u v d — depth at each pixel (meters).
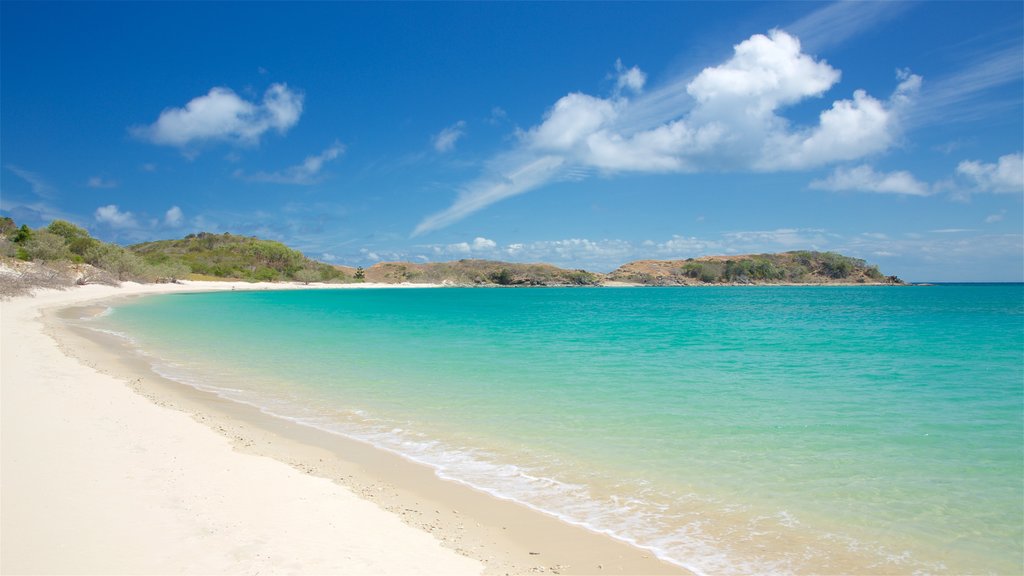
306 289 146.12
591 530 7.09
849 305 77.56
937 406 13.93
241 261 159.12
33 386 13.59
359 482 8.56
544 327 39.03
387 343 27.81
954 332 35.00
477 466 9.50
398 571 5.75
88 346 22.92
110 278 79.50
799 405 14.03
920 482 8.74
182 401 13.80
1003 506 7.85
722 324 42.62
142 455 8.97
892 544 6.76
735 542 6.79
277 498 7.57
